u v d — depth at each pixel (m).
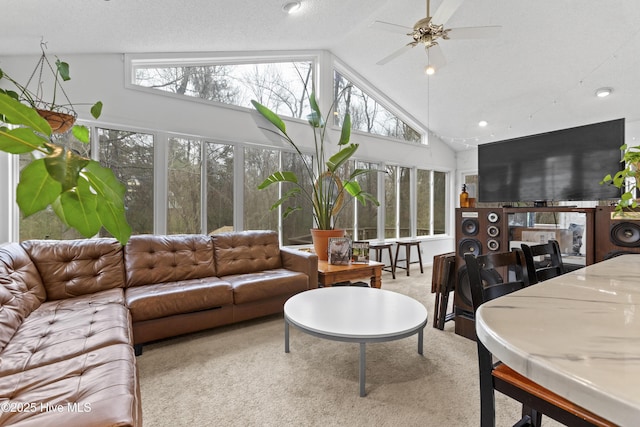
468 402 1.71
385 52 4.41
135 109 3.27
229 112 3.87
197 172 3.66
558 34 3.46
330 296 2.46
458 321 2.66
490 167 3.90
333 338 1.78
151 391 1.81
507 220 3.24
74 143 3.01
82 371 1.28
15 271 2.10
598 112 4.48
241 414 1.61
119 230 0.46
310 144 4.57
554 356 0.57
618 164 2.95
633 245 2.58
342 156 3.61
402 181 5.80
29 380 1.20
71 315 1.91
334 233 3.78
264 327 2.82
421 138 6.19
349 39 4.34
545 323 0.73
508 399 1.76
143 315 2.24
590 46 3.50
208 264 3.06
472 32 2.52
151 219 3.38
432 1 3.44
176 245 2.98
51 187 0.40
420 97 5.18
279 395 1.78
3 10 2.05
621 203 1.41
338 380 1.93
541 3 3.18
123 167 3.24
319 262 3.63
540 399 0.80
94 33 2.66
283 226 4.36
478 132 5.80
